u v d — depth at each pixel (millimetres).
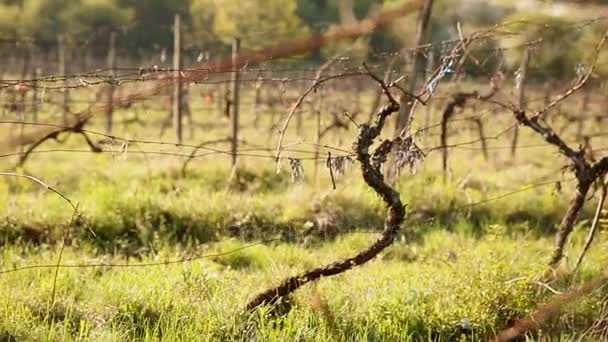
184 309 5715
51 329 5215
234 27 15164
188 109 17344
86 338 5199
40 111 14758
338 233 8656
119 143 8406
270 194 10203
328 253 7875
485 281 6199
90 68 24203
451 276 6578
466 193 9922
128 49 27641
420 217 9375
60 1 32750
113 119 18016
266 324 5609
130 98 5223
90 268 6816
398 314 5969
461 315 6016
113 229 8469
